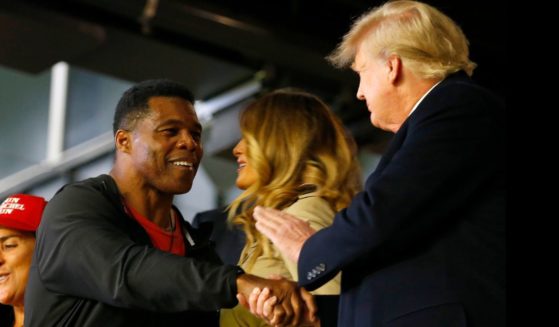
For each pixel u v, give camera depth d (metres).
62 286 5.50
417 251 5.24
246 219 6.57
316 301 5.81
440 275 5.17
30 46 11.02
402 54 5.47
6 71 16.06
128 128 5.85
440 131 5.25
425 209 5.18
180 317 5.71
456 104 5.31
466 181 5.22
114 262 5.37
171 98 5.89
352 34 5.68
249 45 11.27
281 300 5.38
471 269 5.17
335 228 5.23
